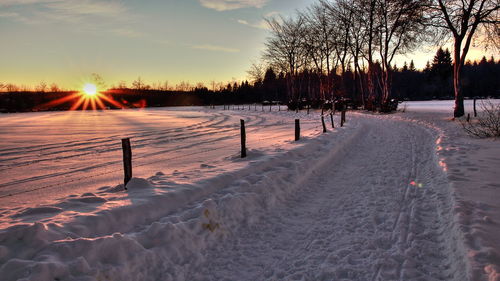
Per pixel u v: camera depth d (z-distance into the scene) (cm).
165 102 10644
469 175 672
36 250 327
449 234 417
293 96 5534
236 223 497
